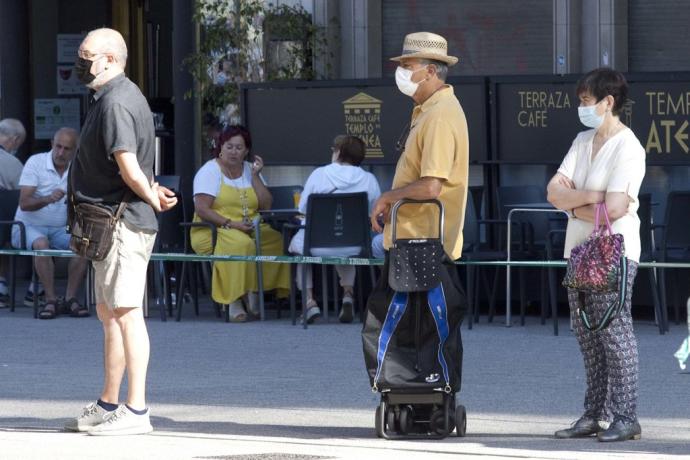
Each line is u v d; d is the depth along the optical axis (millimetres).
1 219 30156
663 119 27812
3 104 37531
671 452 15820
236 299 28156
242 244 28062
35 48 41719
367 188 27469
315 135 30172
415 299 16562
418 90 16781
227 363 23281
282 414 18812
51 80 41906
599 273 16297
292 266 27766
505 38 35406
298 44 35500
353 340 25703
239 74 35219
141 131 16859
